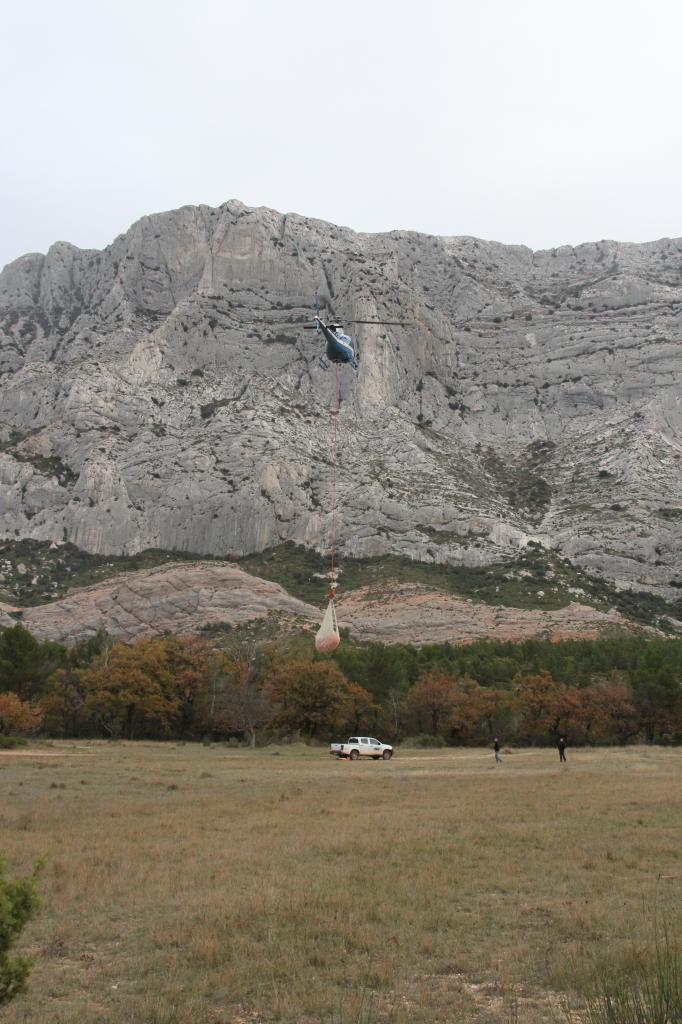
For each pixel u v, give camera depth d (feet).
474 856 79.00
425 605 472.44
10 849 80.23
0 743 252.42
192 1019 39.73
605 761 215.51
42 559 563.48
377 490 579.48
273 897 61.41
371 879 68.03
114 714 324.19
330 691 314.55
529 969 47.19
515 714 320.09
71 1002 42.52
